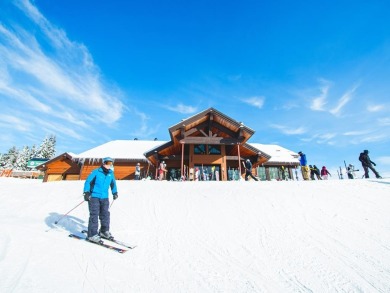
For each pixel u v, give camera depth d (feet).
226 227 16.06
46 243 12.28
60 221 17.57
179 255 11.94
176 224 16.79
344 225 15.81
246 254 12.10
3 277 8.45
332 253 12.07
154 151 59.11
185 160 61.57
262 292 8.81
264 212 18.84
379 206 19.29
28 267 9.39
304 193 23.88
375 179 30.58
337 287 9.17
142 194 25.41
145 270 10.30
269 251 12.44
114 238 14.21
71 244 12.60
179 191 26.73
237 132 57.36
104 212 14.53
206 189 27.48
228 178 63.36
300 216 17.75
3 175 115.44
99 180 14.85
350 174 53.62
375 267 10.65
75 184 32.55
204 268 10.61
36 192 27.71
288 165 81.92
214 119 58.23
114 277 9.43
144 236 14.58
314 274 10.16
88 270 9.78
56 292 7.88
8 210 20.72
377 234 14.21
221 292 8.75
